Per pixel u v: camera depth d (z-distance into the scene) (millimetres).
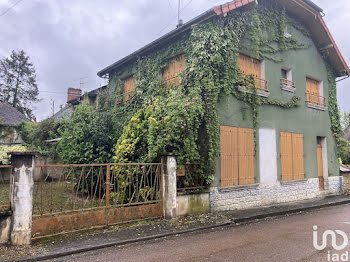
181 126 7320
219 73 8648
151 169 7145
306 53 12469
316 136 12406
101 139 9500
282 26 11156
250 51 9711
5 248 4781
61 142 11062
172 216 6996
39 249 4840
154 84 10266
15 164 5016
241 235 6066
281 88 10898
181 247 5199
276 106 10633
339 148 13773
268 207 9211
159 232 5988
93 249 5043
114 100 12734
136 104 11078
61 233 5570
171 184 7035
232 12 9055
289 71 11562
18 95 34906
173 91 8633
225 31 8734
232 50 9039
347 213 8898
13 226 4922
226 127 8734
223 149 8578
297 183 11016
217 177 8336
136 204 6918
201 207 7824
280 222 7480
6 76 34375
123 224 6391
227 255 4750
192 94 8078
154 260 4535
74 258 4641
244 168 9133
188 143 7434
